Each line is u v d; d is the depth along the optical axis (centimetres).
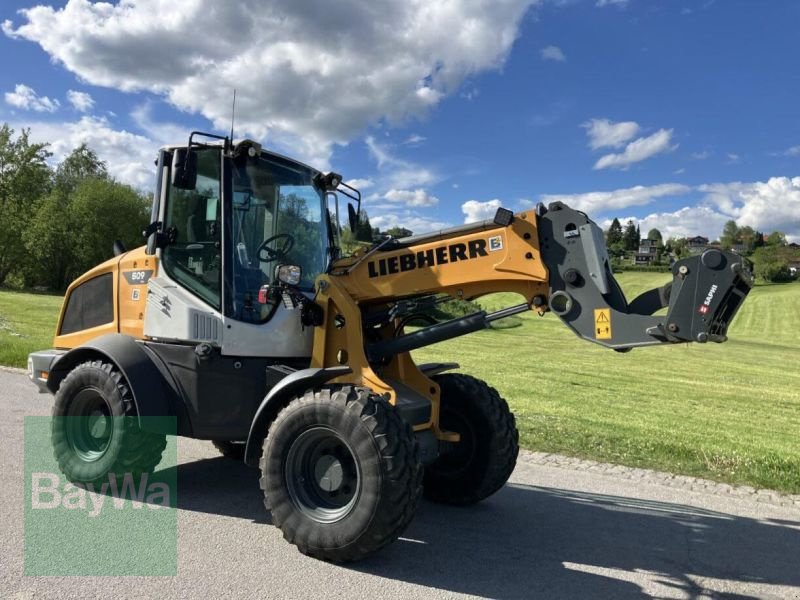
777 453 751
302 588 351
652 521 494
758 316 5097
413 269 452
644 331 386
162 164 502
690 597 366
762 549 442
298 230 520
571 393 1275
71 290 602
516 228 421
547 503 532
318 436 395
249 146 478
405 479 373
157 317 495
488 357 1991
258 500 499
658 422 977
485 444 505
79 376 502
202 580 355
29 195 6034
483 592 360
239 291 471
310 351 480
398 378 504
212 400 468
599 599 358
